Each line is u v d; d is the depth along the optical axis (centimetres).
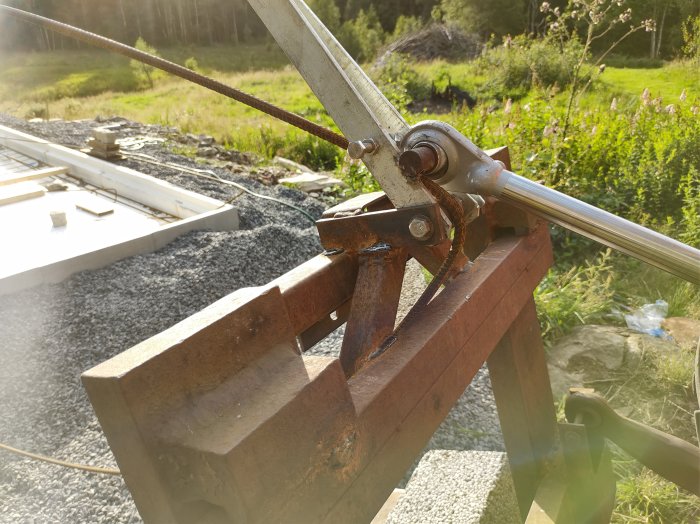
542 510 154
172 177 649
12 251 447
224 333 78
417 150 110
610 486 172
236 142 988
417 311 122
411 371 104
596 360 328
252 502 68
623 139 561
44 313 368
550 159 511
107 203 557
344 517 85
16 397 305
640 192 484
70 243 464
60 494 246
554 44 1195
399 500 168
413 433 102
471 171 117
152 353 71
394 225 121
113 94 2344
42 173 632
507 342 160
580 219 107
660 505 230
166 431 70
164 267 431
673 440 154
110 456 266
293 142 952
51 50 4688
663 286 411
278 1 117
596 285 397
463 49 2345
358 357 116
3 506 244
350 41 3103
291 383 79
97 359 335
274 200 605
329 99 118
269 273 457
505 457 177
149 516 74
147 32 5409
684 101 651
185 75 130
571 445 160
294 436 75
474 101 1630
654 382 312
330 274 125
